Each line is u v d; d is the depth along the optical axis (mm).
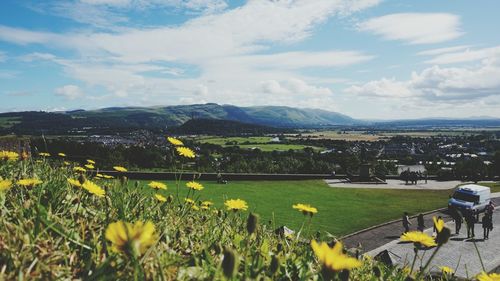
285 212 33469
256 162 75812
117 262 1771
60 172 4352
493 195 49312
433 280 3303
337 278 1845
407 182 59281
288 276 2262
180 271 1938
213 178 54219
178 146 3781
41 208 2215
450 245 23391
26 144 5570
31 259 1745
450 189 53375
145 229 1140
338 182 58906
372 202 41875
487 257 21188
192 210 3787
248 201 38656
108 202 2941
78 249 2037
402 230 28234
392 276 2959
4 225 1985
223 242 2943
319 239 3057
